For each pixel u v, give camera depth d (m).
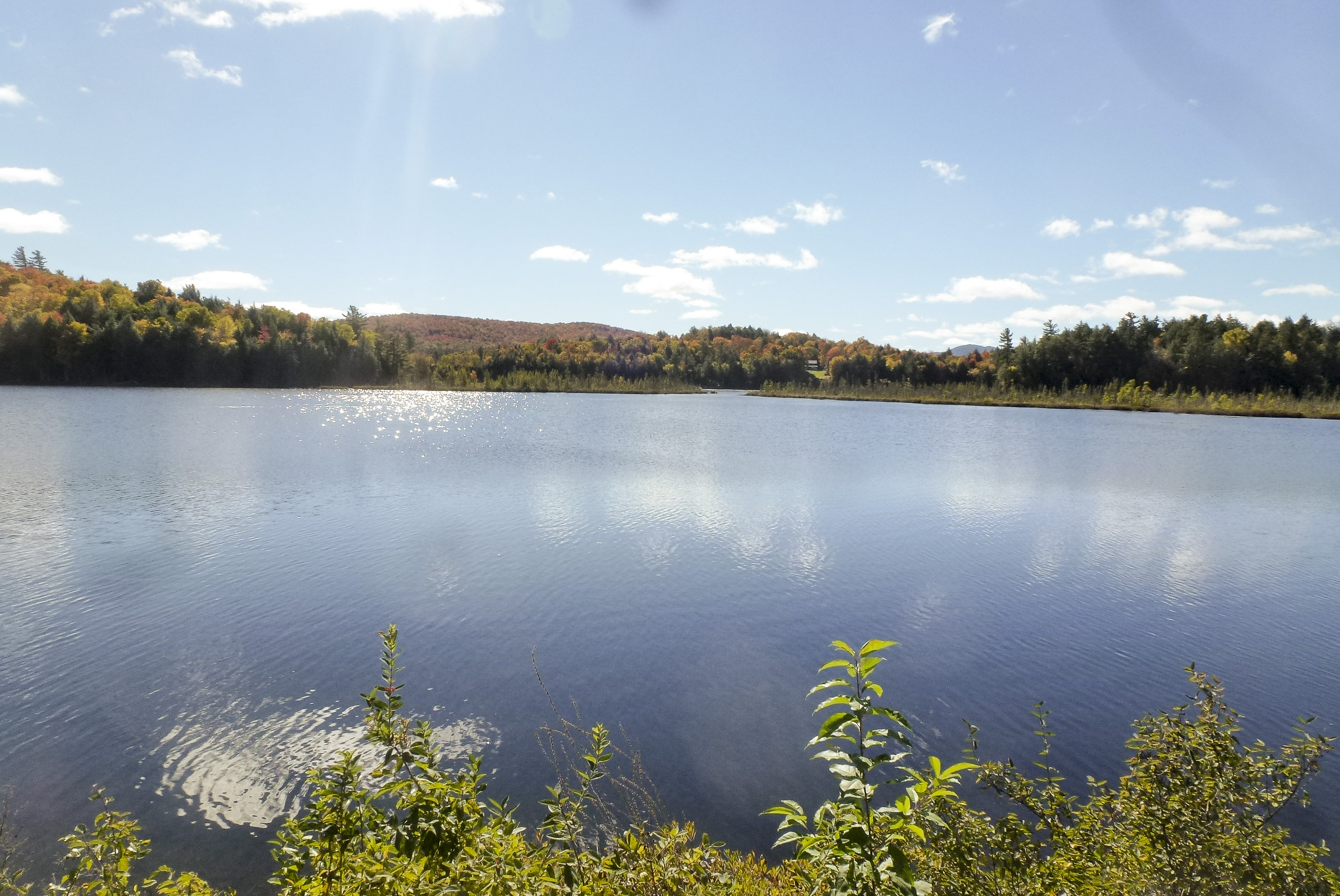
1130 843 6.35
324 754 12.01
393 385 173.62
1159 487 42.22
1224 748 6.41
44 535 26.25
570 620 18.38
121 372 137.00
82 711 13.30
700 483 40.62
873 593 21.12
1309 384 129.50
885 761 4.75
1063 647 17.23
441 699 14.08
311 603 19.28
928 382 173.88
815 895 5.20
